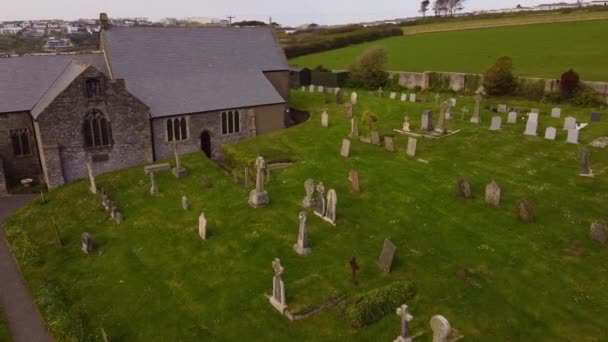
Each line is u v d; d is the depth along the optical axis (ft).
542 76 204.03
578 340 55.16
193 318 64.49
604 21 331.36
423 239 78.69
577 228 79.66
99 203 105.50
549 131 125.29
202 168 125.70
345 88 248.52
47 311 69.00
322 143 132.67
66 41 449.06
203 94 150.41
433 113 163.53
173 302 68.49
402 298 62.44
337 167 112.88
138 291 72.02
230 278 72.54
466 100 190.60
